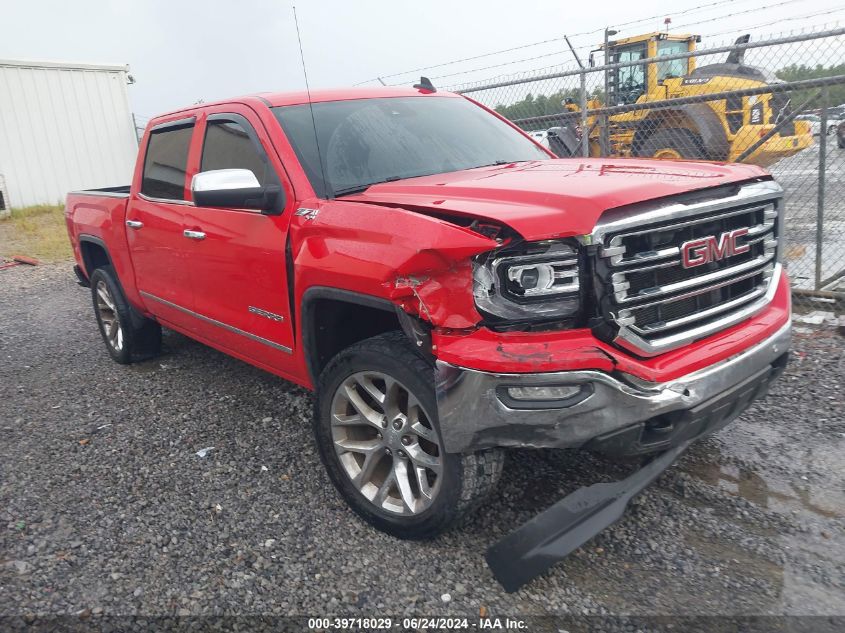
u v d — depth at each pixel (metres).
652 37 10.61
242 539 3.06
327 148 3.49
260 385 4.92
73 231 5.90
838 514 2.96
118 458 3.91
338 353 3.10
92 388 5.11
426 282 2.51
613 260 2.38
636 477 2.65
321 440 3.19
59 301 8.34
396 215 2.67
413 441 2.85
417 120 3.97
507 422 2.42
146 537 3.10
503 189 2.69
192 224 4.05
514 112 7.77
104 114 17.66
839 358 4.57
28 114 16.44
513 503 3.17
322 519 3.18
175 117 4.54
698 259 2.60
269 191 3.34
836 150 6.36
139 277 4.92
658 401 2.41
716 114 9.16
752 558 2.72
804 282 5.98
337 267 2.84
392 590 2.68
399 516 2.90
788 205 6.80
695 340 2.62
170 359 5.66
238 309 3.82
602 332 2.40
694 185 2.60
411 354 2.74
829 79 5.34
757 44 5.56
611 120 9.28
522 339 2.39
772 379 2.97
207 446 3.99
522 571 2.53
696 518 3.00
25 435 4.30
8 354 6.16
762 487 3.20
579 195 2.44
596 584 2.64
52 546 3.06
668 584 2.61
